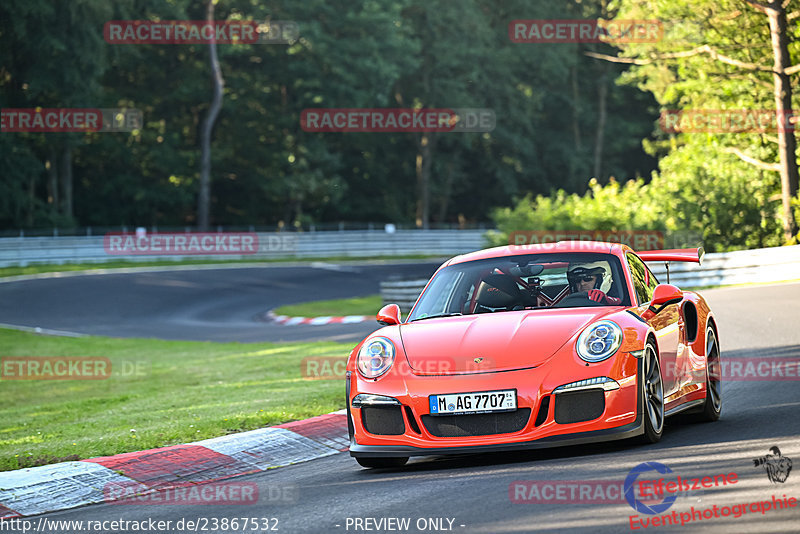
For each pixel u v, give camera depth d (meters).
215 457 28.02
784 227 100.06
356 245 199.12
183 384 54.91
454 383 22.70
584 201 116.81
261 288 139.62
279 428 31.30
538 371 22.47
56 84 182.62
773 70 100.75
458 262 29.03
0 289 133.88
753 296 74.56
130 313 115.69
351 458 27.81
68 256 167.00
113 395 53.91
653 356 24.27
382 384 23.62
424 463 25.02
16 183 185.50
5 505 23.48
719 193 108.94
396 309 27.47
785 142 99.75
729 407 30.39
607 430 22.38
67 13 180.38
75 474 25.77
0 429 42.75
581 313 24.67
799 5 104.50
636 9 120.00
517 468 21.95
